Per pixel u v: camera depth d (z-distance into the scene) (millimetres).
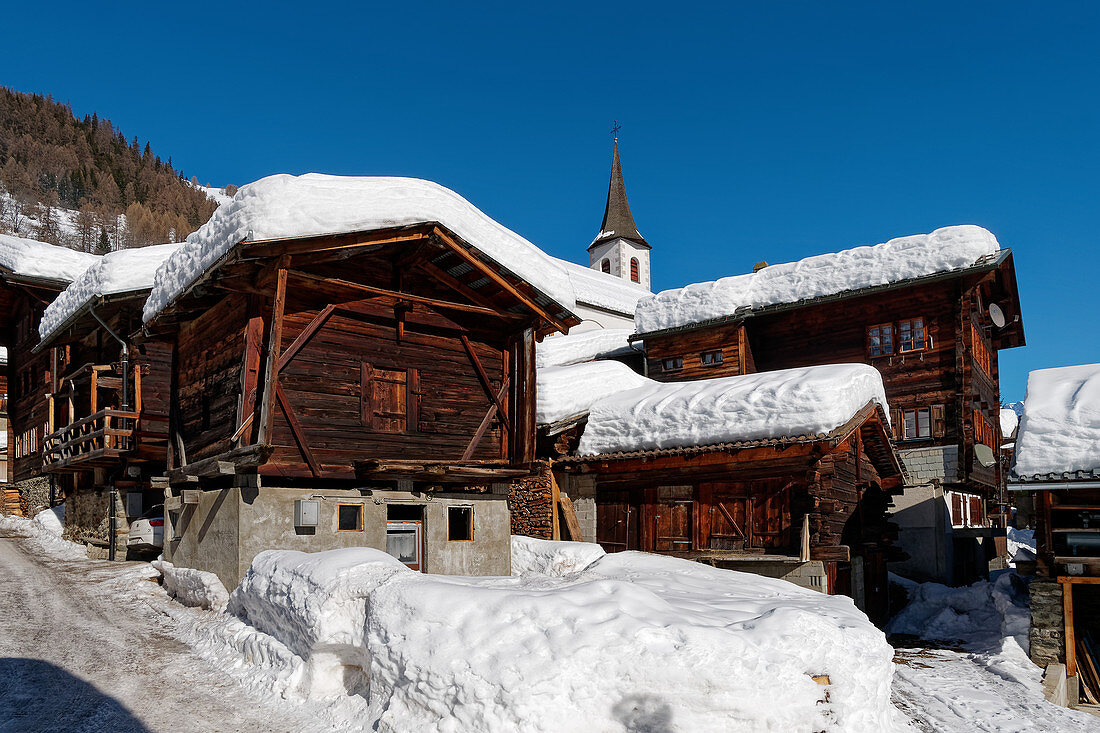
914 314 21750
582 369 18125
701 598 8938
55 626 9758
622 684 5938
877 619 17578
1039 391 14461
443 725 5938
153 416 15445
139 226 118812
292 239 10547
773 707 6000
